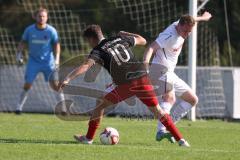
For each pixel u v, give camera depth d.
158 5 66.25
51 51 43.97
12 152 24.25
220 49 74.88
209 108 47.09
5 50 62.72
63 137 30.31
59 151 24.77
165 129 28.56
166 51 28.98
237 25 76.38
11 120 38.91
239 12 76.62
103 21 79.69
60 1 81.12
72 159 23.02
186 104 30.12
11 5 81.94
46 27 43.59
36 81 49.06
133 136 31.69
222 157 24.33
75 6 80.38
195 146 27.98
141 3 55.97
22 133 31.44
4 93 50.56
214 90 47.03
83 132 32.84
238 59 73.06
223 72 47.06
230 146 28.61
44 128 34.31
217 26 74.88
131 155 24.25
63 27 68.44
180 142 27.55
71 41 67.00
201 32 60.88
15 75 50.41
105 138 27.61
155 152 25.16
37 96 49.06
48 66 43.84
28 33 43.66
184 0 68.94
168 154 24.70
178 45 28.97
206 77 47.19
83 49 63.06
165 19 66.25
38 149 25.14
